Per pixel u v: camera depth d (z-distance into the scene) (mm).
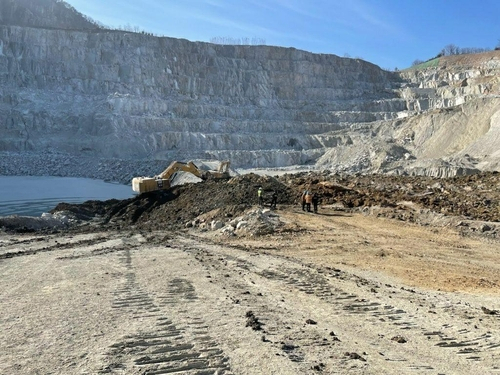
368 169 59281
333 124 94250
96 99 91500
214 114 96125
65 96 91312
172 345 6250
